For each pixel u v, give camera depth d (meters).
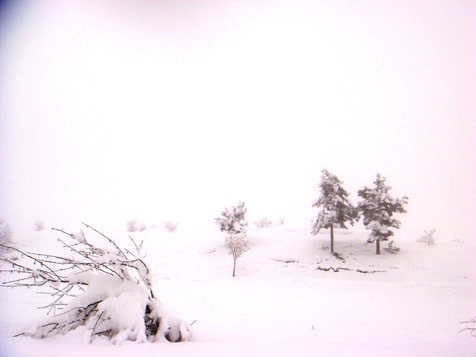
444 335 7.72
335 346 5.02
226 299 14.52
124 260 4.79
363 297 17.34
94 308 4.56
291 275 28.28
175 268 30.02
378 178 36.06
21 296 10.91
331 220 35.78
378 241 35.00
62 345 3.71
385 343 5.62
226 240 30.03
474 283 23.20
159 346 3.92
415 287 21.17
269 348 4.35
